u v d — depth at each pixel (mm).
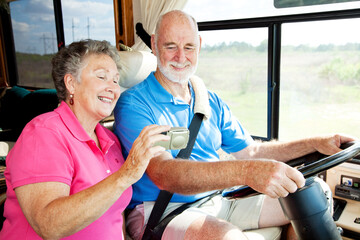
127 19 2973
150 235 1484
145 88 1679
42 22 4895
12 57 5414
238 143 1918
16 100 3695
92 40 1296
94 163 1229
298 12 2158
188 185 1278
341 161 1184
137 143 983
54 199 1004
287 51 2309
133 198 1653
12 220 1152
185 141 1084
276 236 1553
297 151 1729
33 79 5297
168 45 1664
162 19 1704
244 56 2498
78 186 1159
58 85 1270
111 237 1265
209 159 1745
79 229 987
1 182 1692
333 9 2029
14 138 3215
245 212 1651
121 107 1616
